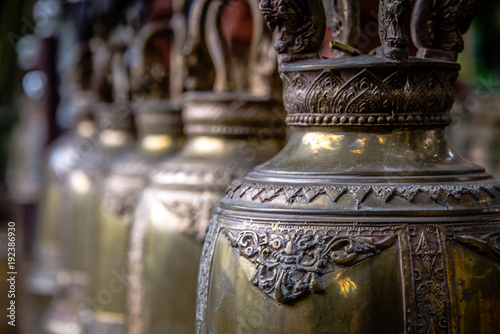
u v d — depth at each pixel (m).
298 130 0.94
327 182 0.88
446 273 0.84
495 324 0.85
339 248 0.85
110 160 1.74
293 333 0.86
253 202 0.91
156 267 1.38
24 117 3.24
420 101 0.90
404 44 0.88
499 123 1.84
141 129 1.69
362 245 0.85
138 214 1.41
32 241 2.81
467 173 0.90
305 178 0.90
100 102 1.91
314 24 0.94
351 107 0.90
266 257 0.88
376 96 0.89
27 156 3.23
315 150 0.92
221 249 0.92
